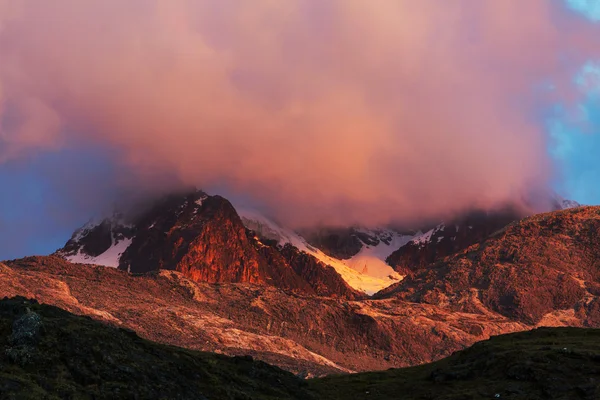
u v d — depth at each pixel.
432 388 169.88
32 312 120.69
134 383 120.69
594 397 144.25
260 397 147.00
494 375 165.75
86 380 115.19
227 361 164.00
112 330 136.75
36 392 104.38
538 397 149.75
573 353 161.12
